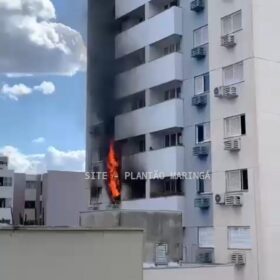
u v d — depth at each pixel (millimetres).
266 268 25281
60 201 72438
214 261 27875
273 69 27297
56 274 10602
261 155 26109
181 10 32969
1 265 10289
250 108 26719
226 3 29016
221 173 28219
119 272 11055
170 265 24516
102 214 25375
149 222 24984
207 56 30219
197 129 30516
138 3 36781
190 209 30359
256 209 25859
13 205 75062
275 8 27953
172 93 34000
